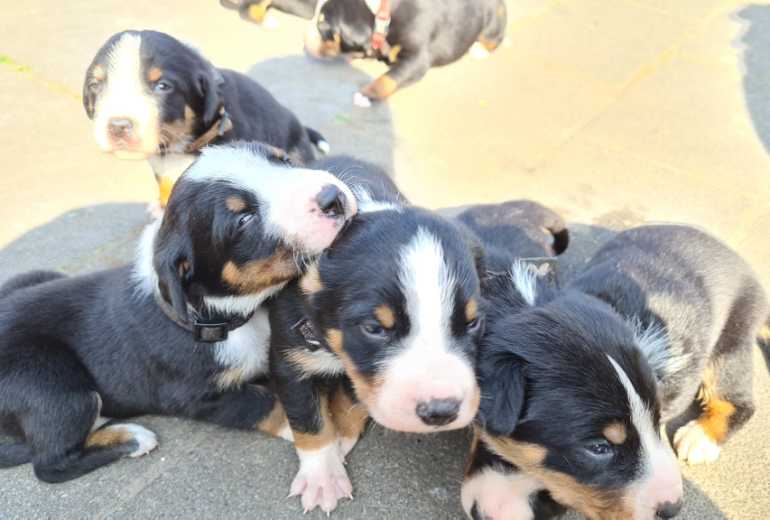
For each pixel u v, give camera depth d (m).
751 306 0.59
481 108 0.96
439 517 0.54
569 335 0.48
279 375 0.54
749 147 0.89
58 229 0.74
